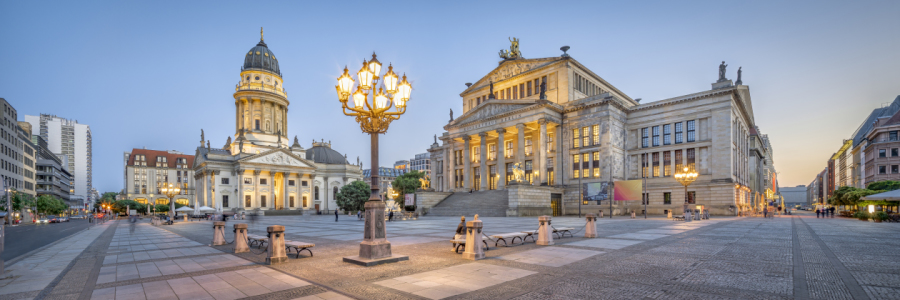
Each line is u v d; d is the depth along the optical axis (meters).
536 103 66.56
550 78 73.56
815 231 27.14
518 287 10.20
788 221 41.94
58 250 20.41
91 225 57.91
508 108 71.50
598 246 18.14
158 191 162.62
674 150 63.12
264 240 18.47
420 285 10.53
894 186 69.19
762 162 112.81
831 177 199.62
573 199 66.69
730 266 12.88
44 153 136.88
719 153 58.19
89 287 10.93
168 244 22.31
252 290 10.24
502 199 60.09
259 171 100.94
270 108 111.25
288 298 9.44
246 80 110.12
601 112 64.69
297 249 15.80
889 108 114.62
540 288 10.08
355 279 11.37
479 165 82.81
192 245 21.44
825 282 10.51
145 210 136.00
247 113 108.06
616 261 13.93
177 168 168.00
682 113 62.69
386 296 9.49
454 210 61.69
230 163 100.88
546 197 60.47
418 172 122.50
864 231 27.47
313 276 11.88
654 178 64.81
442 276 11.62
